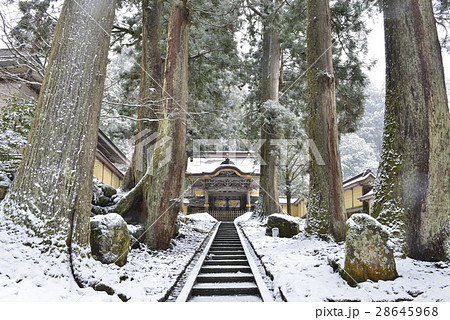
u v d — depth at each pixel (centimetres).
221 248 965
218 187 2617
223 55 1505
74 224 443
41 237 409
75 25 493
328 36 895
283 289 474
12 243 396
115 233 523
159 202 773
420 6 622
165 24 1366
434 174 560
